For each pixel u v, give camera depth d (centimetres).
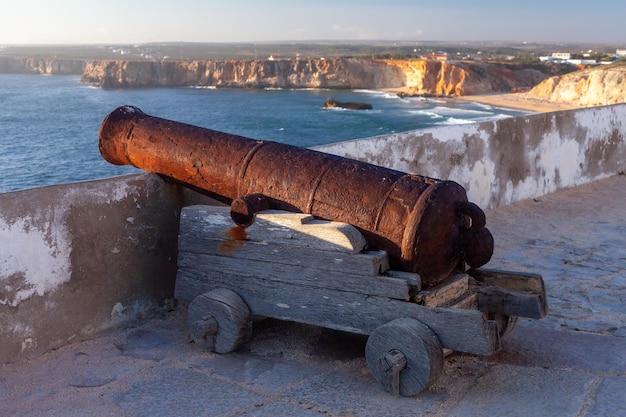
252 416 310
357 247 346
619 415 308
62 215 388
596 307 464
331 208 365
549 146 830
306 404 321
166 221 454
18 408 321
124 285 429
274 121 7175
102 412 316
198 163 409
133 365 370
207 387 341
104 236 413
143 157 430
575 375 351
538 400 323
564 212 752
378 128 6438
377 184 359
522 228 682
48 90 13462
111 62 14725
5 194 361
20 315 371
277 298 373
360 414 310
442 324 324
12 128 6375
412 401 322
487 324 316
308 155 385
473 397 327
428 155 666
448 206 349
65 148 4972
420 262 344
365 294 346
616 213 748
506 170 770
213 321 377
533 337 405
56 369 365
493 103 9356
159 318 445
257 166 390
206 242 395
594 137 912
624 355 379
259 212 375
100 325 415
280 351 385
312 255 358
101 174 3906
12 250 364
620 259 576
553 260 573
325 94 11712
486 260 357
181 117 7712
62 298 392
